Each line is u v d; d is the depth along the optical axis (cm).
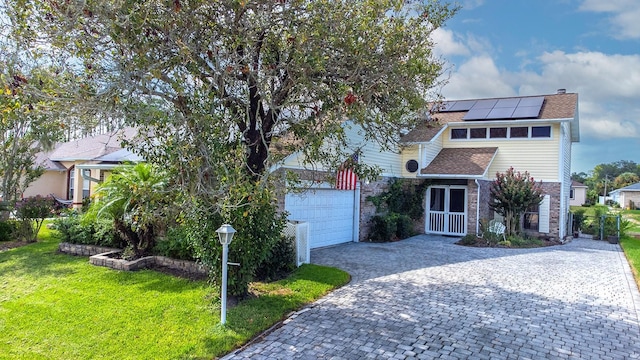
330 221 1392
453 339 563
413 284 862
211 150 548
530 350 534
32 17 496
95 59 516
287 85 648
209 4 550
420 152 1778
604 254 1370
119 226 927
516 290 836
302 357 499
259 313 630
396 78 654
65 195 2366
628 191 5706
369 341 550
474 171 1659
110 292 723
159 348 509
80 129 603
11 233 1296
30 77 517
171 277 825
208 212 612
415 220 1839
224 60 581
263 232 691
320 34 589
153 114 510
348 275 920
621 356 523
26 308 642
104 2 465
